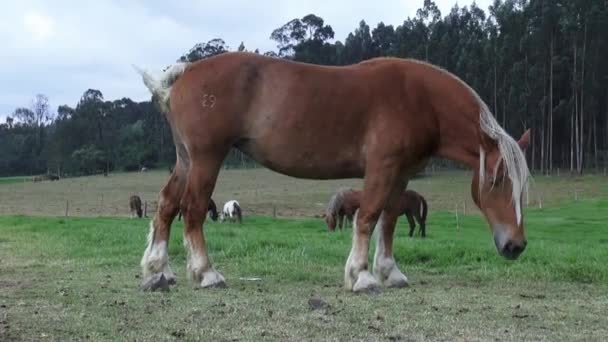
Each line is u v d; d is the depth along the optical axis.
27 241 12.90
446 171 72.44
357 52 103.12
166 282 7.09
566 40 73.06
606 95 71.06
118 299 6.49
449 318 5.67
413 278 8.27
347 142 7.27
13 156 120.25
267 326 5.30
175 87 7.51
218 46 82.00
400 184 7.56
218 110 7.24
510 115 75.56
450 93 7.30
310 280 7.94
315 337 4.97
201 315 5.70
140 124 115.62
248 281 7.86
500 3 86.44
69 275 8.34
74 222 19.97
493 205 7.18
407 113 7.22
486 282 7.87
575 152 73.44
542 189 52.00
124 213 36.06
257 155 7.50
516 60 75.19
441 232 21.14
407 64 7.45
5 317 5.57
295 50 104.06
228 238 12.24
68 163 104.88
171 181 7.70
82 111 114.94
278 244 11.23
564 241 16.08
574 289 7.34
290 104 7.22
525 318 5.72
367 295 6.82
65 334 4.98
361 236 7.19
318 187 54.66
